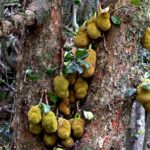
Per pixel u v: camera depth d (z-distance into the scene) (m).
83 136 8.36
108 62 8.33
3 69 16.52
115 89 8.27
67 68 8.28
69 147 8.37
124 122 8.39
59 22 8.45
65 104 8.50
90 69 8.34
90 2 14.74
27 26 8.12
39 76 8.38
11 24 7.66
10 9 15.27
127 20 8.27
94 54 8.41
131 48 8.33
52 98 8.38
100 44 8.44
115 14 8.28
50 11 8.31
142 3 8.32
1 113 14.99
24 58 8.48
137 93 8.34
